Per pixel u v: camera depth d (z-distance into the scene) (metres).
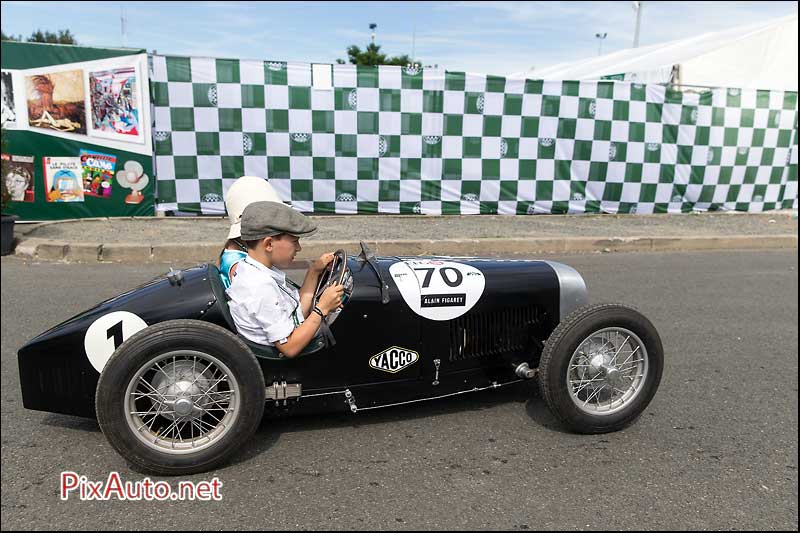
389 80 9.57
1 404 3.54
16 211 9.00
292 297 3.03
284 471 2.87
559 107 10.23
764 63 12.96
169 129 9.16
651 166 10.87
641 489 2.76
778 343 4.86
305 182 9.66
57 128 8.93
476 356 3.35
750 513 2.60
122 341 2.82
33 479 2.79
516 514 2.55
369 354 3.12
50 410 2.92
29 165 8.95
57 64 8.77
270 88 9.26
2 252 7.33
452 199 10.20
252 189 3.08
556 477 2.85
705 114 10.90
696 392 3.88
